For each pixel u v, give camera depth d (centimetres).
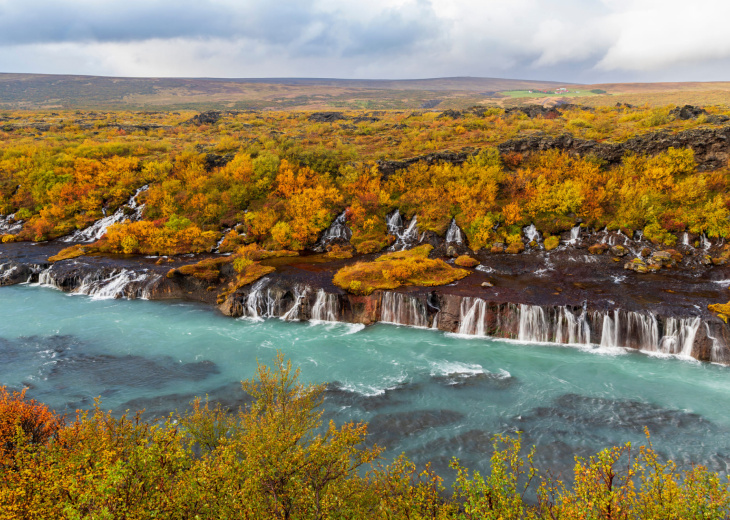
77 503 1300
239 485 1534
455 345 4106
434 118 12544
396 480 1727
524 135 8575
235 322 4672
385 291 4662
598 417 2969
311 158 8069
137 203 7631
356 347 4069
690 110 8162
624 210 5966
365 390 3334
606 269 5247
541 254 5800
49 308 4975
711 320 3762
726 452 2598
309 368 3681
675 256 5309
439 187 6944
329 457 1627
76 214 7600
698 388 3303
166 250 6331
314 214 6731
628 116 8956
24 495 1375
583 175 6594
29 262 5984
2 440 1803
